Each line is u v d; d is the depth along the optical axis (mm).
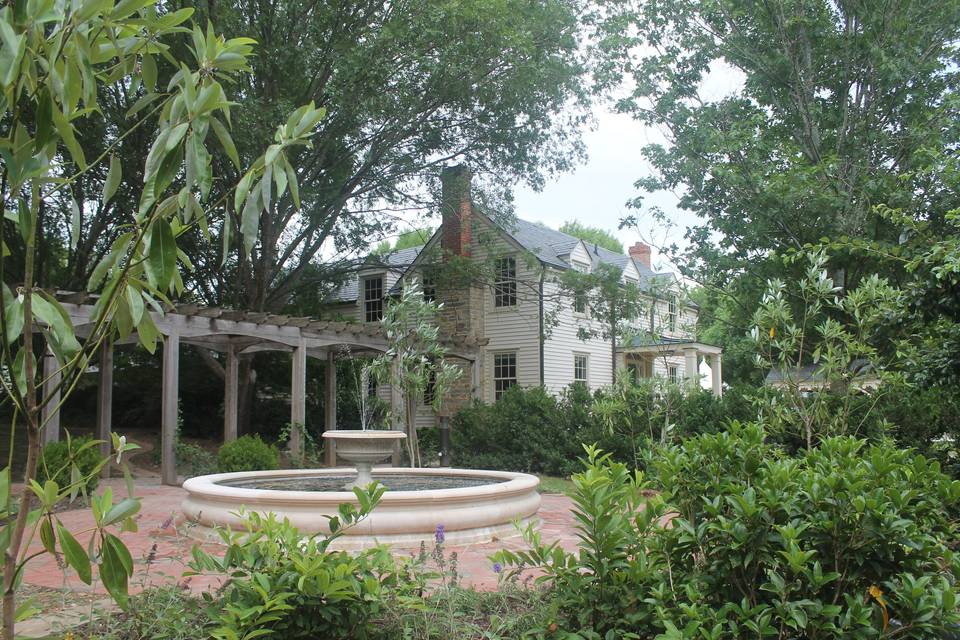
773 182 10195
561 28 15578
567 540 5961
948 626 2246
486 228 19000
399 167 17312
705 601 2627
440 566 3430
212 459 11117
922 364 5109
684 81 12148
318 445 17625
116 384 20062
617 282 15633
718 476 2777
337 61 13719
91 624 2898
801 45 11688
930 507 2586
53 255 17766
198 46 1831
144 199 1781
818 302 4996
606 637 2572
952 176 5527
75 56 1621
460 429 14008
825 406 4941
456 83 14867
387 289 21547
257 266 16109
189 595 3348
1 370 1679
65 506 7820
